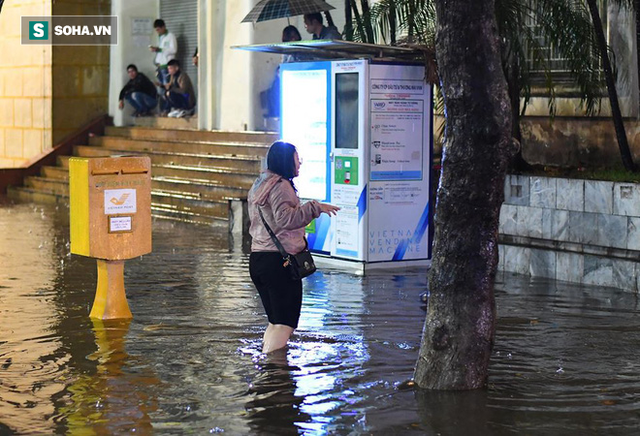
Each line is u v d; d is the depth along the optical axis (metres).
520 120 15.45
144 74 25.14
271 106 21.31
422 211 13.36
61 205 22.38
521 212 12.77
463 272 7.45
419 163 13.28
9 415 6.96
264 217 8.69
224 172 19.67
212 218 18.67
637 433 6.55
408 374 7.97
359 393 7.46
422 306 10.72
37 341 9.16
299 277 8.69
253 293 11.57
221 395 7.43
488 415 6.92
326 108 13.34
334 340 9.16
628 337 9.25
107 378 7.90
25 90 25.88
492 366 8.22
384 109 12.97
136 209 10.23
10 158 26.67
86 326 9.80
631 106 13.91
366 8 15.20
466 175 7.24
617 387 7.61
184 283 12.25
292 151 8.70
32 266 13.67
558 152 14.96
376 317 10.16
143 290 11.75
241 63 21.38
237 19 21.38
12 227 18.22
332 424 6.75
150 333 9.48
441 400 7.27
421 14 13.34
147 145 22.84
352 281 12.30
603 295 11.27
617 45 13.95
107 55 25.45
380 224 13.09
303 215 8.55
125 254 10.17
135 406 7.16
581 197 11.98
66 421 6.83
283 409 7.08
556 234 12.33
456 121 7.22
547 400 7.27
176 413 7.00
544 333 9.42
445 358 7.52
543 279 12.38
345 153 13.15
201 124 22.39
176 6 24.69
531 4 14.41
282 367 8.21
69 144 24.89
